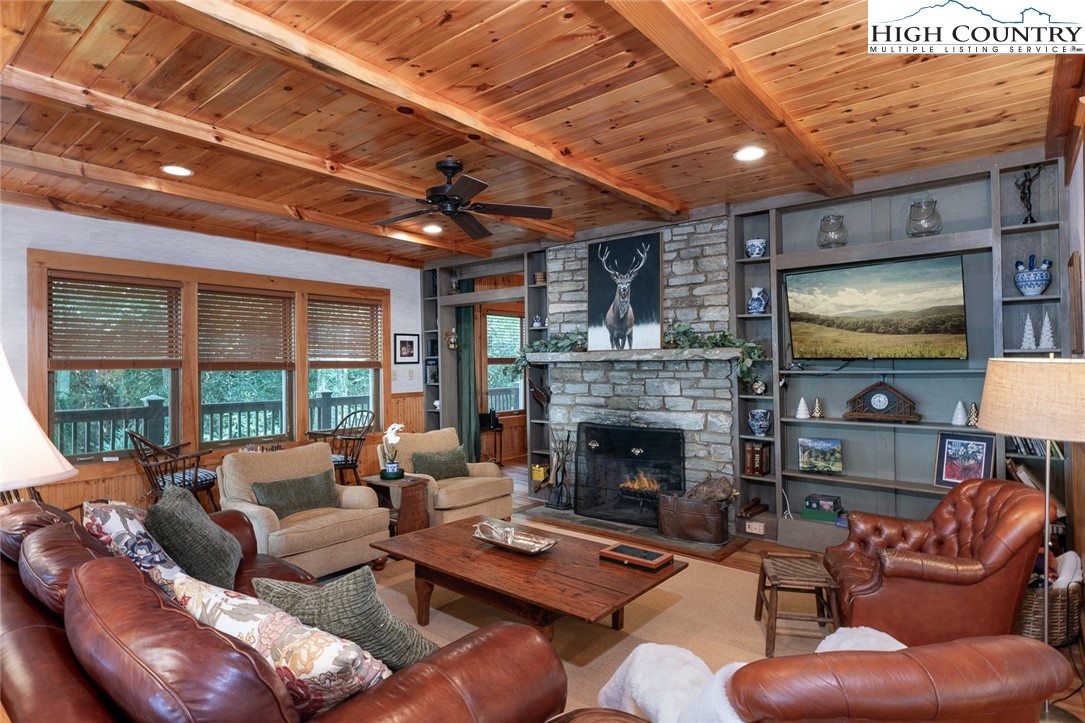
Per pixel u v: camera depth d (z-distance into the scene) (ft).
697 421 16.35
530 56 8.01
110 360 15.61
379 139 10.94
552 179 13.46
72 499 14.84
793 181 13.76
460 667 4.65
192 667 3.38
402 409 23.32
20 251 14.11
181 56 7.91
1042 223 11.79
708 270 16.21
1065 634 8.94
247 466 13.00
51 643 4.15
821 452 14.89
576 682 8.60
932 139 11.23
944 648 4.09
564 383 19.27
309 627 4.43
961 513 9.18
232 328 18.30
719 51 7.53
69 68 8.15
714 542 14.98
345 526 12.71
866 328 14.12
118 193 13.88
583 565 9.69
